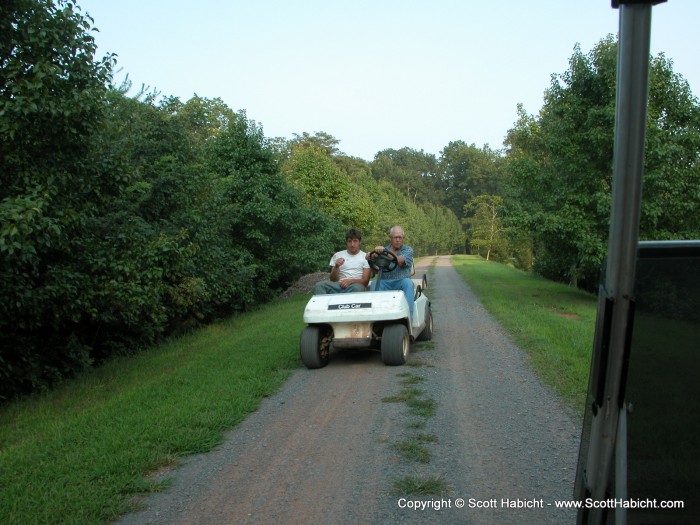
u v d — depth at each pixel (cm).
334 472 453
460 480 429
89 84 768
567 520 363
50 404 704
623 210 166
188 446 509
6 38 709
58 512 381
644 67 158
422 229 7581
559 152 1662
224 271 1541
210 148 1961
